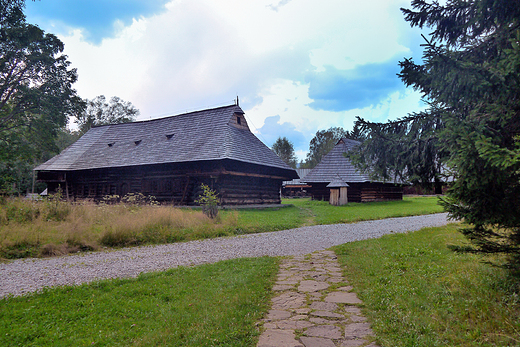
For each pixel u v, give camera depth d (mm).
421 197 35844
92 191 27203
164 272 7102
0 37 27203
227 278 6434
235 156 20781
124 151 26828
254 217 16688
